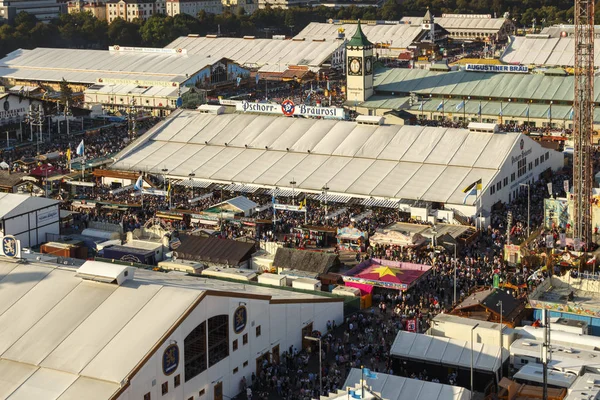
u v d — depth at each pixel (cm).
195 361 13062
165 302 13150
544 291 16825
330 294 16362
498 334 14362
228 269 17788
